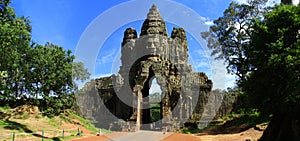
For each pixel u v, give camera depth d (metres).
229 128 41.69
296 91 17.50
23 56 40.06
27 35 39.50
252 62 22.72
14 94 43.84
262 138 24.14
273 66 19.33
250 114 42.97
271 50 20.44
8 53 34.69
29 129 37.78
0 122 37.81
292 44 20.30
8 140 29.89
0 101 47.59
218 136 35.72
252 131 33.66
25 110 45.84
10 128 35.81
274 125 22.84
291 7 21.77
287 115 21.59
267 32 21.81
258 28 22.88
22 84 41.75
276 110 21.14
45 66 39.94
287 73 18.59
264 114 22.77
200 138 34.88
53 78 39.59
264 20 23.48
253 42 22.95
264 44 21.84
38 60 39.53
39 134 35.47
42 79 39.88
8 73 39.09
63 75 41.00
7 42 33.22
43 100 40.28
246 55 24.81
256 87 21.45
